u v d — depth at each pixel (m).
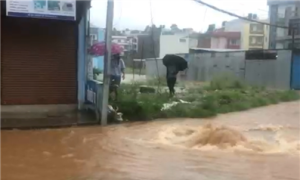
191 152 8.41
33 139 9.48
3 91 12.45
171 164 7.45
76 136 9.91
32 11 11.72
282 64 27.89
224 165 7.41
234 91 20.03
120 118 12.12
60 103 13.10
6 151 8.30
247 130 11.12
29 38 12.65
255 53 29.95
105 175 6.71
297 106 17.23
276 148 8.94
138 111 12.65
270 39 41.31
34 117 11.63
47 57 12.90
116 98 13.24
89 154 8.14
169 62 17.36
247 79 30.56
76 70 13.26
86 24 13.32
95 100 12.19
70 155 8.05
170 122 12.22
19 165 7.28
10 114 11.81
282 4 40.25
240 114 14.46
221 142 9.27
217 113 14.38
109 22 11.37
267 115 14.25
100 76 19.09
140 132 10.53
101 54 13.88
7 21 12.33
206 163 7.54
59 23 12.92
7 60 12.45
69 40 13.12
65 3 12.09
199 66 35.84
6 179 6.46
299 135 10.52
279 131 11.08
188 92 19.64
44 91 12.92
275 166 7.42
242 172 6.98
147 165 7.36
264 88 24.52
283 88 27.58
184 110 13.59
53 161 7.59
